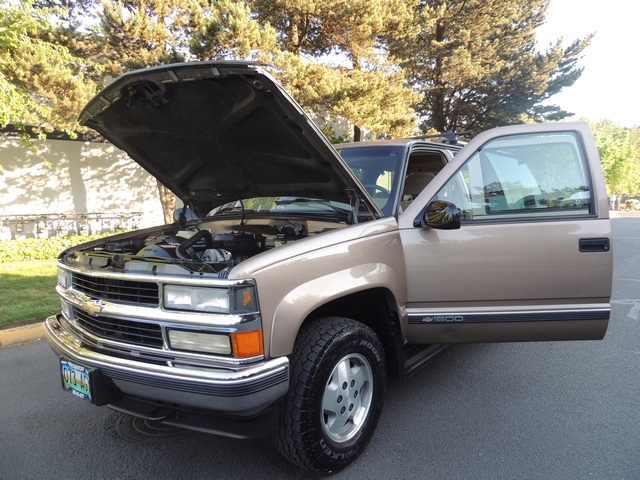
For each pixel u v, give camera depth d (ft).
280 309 7.88
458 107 79.46
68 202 45.52
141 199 50.55
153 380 7.82
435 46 67.67
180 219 13.98
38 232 43.34
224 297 7.40
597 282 10.75
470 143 11.42
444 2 66.64
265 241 10.95
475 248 10.67
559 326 10.90
